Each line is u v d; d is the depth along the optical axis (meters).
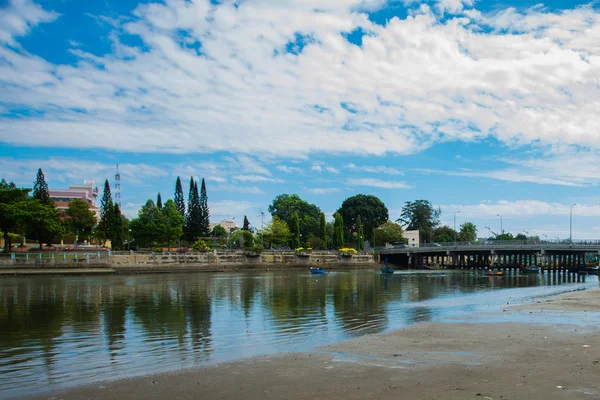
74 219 132.12
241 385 15.70
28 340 24.06
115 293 50.94
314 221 176.12
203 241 119.69
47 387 15.80
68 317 32.50
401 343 22.50
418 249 141.12
